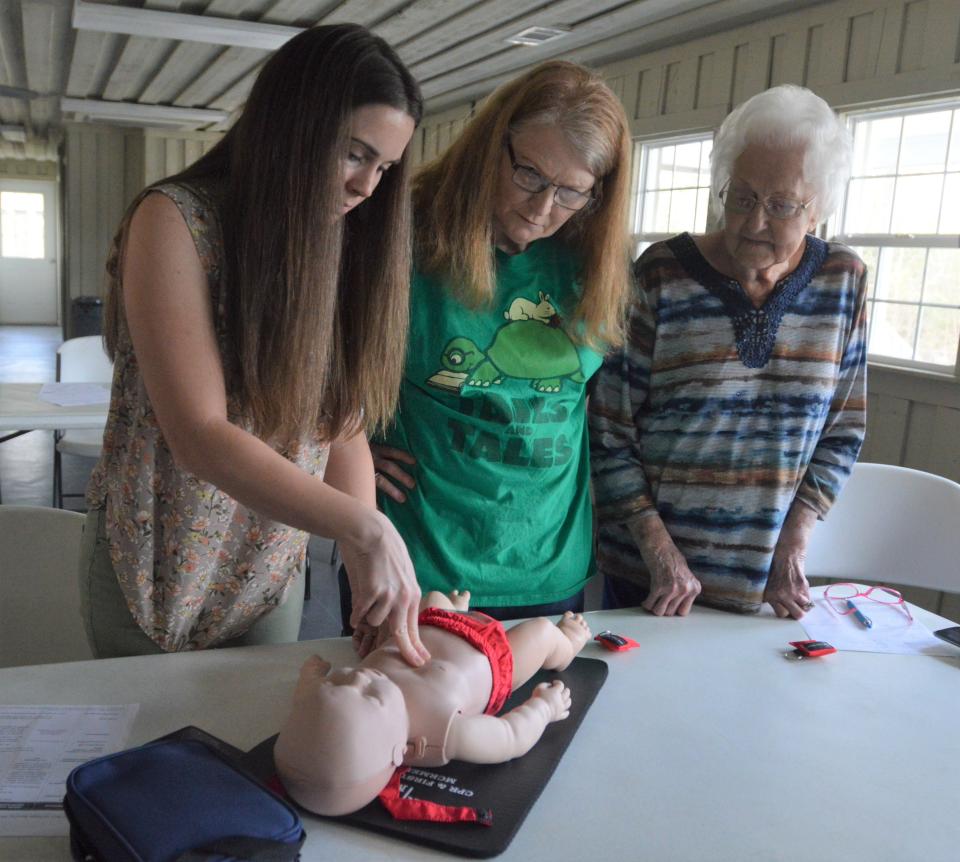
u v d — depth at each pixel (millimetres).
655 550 1578
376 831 891
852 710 1238
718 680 1309
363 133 1005
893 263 4105
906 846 933
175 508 1156
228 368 1104
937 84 3633
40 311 16766
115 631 1237
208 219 1050
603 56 5930
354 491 1339
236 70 7496
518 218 1394
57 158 15906
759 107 1413
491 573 1499
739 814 969
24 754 985
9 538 1545
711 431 1565
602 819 941
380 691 915
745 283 1529
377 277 1188
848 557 1920
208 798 795
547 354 1479
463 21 5359
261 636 1343
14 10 5875
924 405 3820
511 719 1035
